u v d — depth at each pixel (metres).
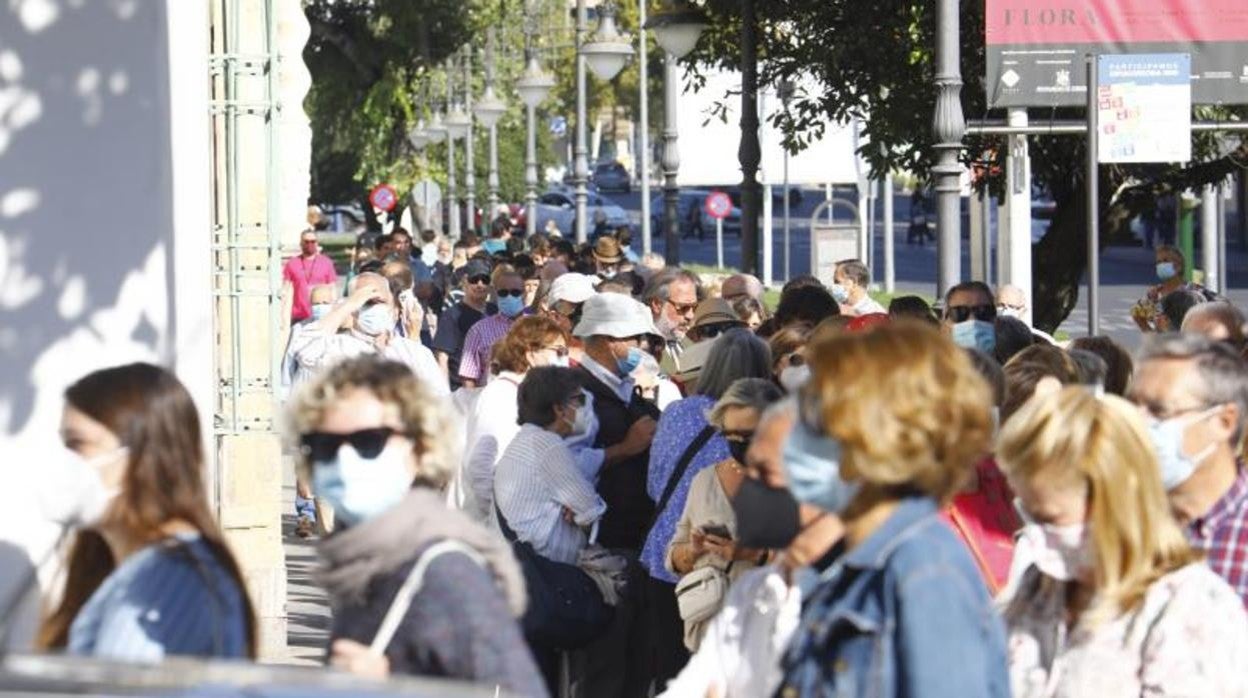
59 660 10.52
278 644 30.14
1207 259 84.94
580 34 92.69
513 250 89.38
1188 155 39.03
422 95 152.88
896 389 11.63
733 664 14.33
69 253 24.47
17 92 24.30
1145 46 43.44
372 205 151.25
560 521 24.69
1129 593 13.36
